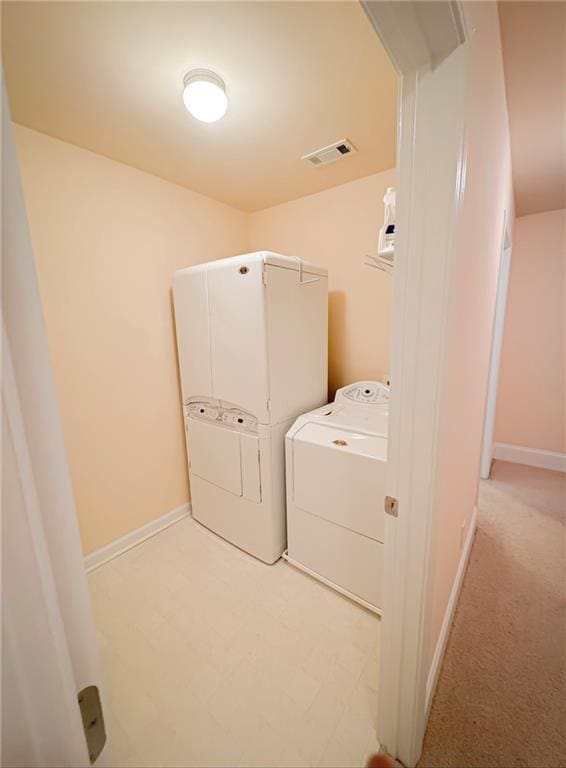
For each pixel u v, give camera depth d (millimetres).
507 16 1038
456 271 748
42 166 1526
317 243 2273
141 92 1275
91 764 338
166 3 927
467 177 771
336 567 1627
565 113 1534
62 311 1646
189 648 1382
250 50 1102
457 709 1144
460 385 1024
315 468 1610
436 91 649
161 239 2016
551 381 3014
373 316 2125
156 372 2076
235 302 1693
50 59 1104
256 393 1708
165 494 2203
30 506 267
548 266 2883
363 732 1080
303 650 1363
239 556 1933
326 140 1621
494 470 3080
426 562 847
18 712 267
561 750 1026
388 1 519
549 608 1572
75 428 1751
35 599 274
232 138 1596
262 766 1009
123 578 1772
